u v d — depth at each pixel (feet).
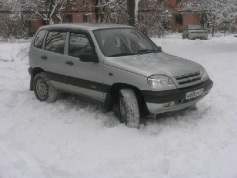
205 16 136.36
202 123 20.07
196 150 16.37
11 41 94.68
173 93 18.78
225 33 132.05
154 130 19.29
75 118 21.84
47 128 20.25
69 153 16.60
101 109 23.31
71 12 133.08
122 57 21.04
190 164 15.05
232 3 119.03
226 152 16.07
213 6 123.24
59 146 17.51
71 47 23.11
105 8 70.95
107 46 21.48
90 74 21.45
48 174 14.58
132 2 56.65
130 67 19.60
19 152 16.74
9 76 37.29
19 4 109.19
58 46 24.22
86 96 22.47
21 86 31.89
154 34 110.22
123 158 15.89
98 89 21.16
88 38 22.02
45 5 110.52
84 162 15.62
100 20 71.82
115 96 20.93
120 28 23.50
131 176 14.26
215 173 14.20
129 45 22.34
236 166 14.71
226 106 23.27
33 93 28.78
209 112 22.12
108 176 14.32
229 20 128.06
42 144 17.78
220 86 29.27
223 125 19.60
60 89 24.45
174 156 15.84
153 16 109.40
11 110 24.17
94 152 16.67
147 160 15.62
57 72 24.07
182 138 17.85
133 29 24.32
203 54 51.88
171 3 148.66
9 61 49.98
